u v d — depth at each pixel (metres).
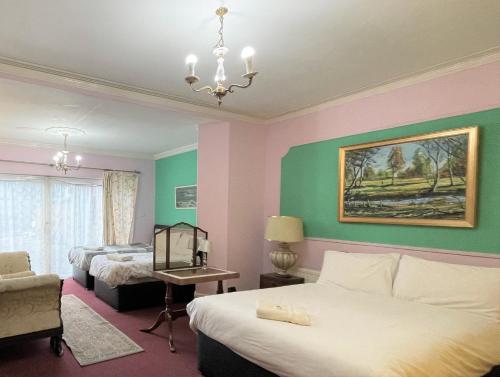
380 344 1.73
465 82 2.83
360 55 2.74
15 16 2.18
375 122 3.47
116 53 2.71
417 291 2.66
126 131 5.34
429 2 2.03
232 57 2.78
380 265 3.03
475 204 2.70
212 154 4.66
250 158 4.66
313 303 2.57
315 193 4.07
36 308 2.87
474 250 2.72
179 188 6.82
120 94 3.52
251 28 2.33
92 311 4.21
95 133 5.49
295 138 4.36
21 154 6.14
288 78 3.23
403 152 3.19
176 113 4.25
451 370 1.74
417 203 3.06
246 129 4.62
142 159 7.55
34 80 3.05
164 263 3.61
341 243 3.74
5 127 5.09
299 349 1.80
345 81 3.30
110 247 6.14
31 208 6.29
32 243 6.28
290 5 2.07
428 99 3.07
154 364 2.82
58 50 2.66
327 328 1.99
